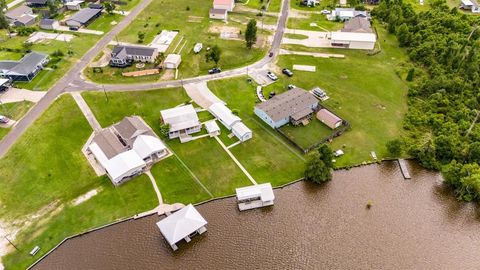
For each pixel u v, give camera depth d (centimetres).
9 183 8706
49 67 12712
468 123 10175
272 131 10400
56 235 7756
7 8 16625
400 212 8431
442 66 12675
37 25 15500
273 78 12375
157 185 8806
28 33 14788
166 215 8169
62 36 14700
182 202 8456
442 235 7981
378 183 9081
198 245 7688
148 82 12144
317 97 11681
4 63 12156
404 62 13475
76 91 11612
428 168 9425
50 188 8638
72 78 12212
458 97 11256
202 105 11238
